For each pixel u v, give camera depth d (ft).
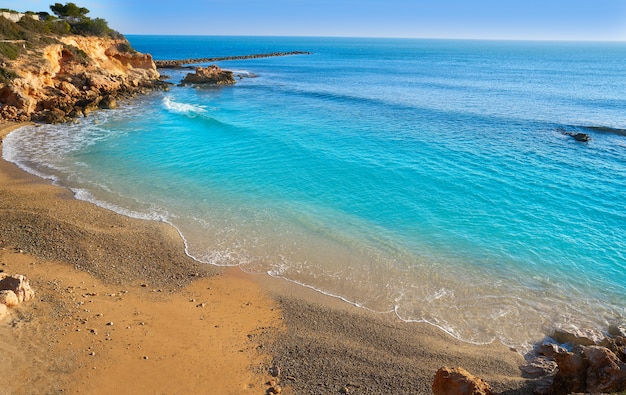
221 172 106.52
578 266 66.85
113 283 61.26
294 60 556.10
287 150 123.13
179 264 67.26
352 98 226.58
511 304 58.59
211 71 291.79
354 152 122.42
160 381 44.14
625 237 75.31
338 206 87.71
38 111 162.30
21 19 196.95
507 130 152.25
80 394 41.55
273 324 54.54
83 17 259.39
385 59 601.21
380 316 56.49
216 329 53.06
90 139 133.69
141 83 250.16
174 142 132.16
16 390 40.96
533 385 42.22
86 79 202.49
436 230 78.02
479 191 94.94
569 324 54.65
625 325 54.19
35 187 94.68
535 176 104.06
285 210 85.81
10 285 53.83
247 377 45.24
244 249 71.97
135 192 93.97
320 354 49.03
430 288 62.18
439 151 124.57
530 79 331.98
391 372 46.26
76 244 70.33
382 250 71.67
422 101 217.15
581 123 164.04
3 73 155.02
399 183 99.30
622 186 97.91
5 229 73.51
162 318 54.34
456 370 36.42
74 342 48.29
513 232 77.20
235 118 168.45
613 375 36.19
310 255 70.38
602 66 488.02
